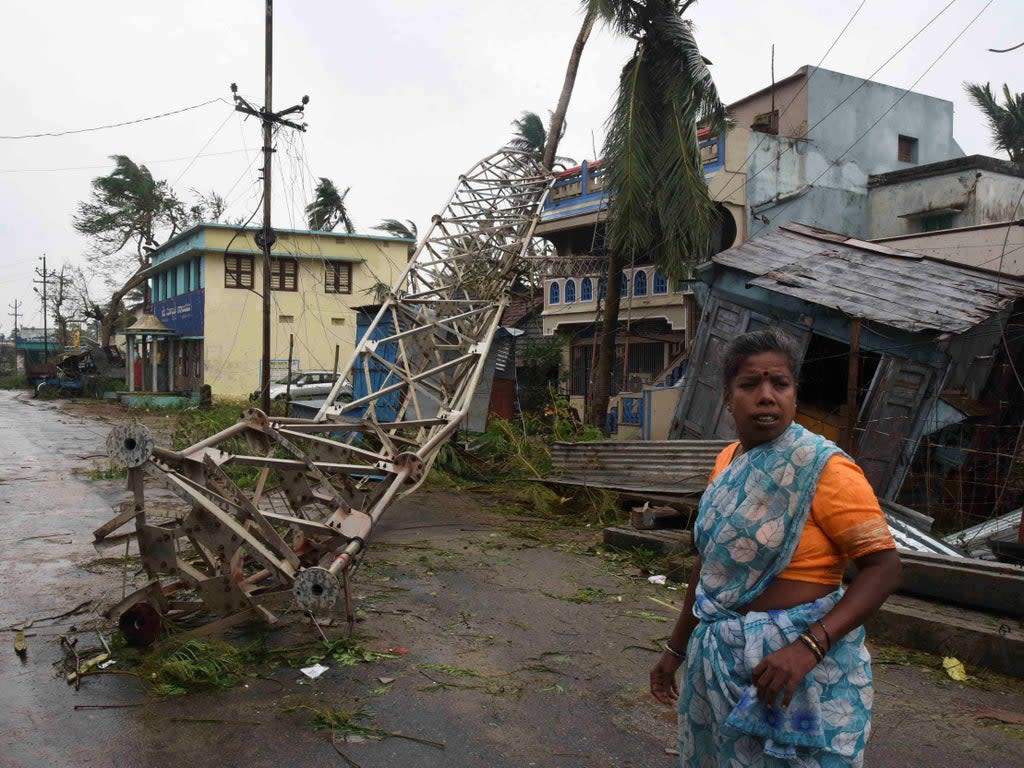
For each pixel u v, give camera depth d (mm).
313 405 14070
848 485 1853
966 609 5270
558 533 8492
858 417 8945
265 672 4457
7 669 4441
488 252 14562
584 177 18484
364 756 3523
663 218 12844
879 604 1803
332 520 5355
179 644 4598
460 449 12086
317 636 5000
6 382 57906
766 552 1894
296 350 30031
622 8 12922
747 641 1874
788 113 17047
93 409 29875
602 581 6551
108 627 5098
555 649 4922
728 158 15094
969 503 9016
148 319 32438
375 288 15508
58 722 3797
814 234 11797
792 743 1813
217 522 4746
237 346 29422
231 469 10625
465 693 4219
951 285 9555
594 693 4254
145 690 4176
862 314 8633
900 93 17922
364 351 11477
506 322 23250
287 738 3678
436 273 14000
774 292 9930
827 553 1886
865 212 17000
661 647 4984
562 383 19375
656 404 12586
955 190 15508
